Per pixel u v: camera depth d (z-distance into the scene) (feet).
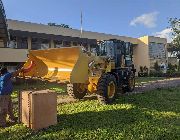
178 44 166.91
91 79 36.94
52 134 23.68
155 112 32.32
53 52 33.42
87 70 34.78
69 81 32.01
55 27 106.83
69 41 111.45
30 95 25.34
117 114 31.19
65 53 32.99
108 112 32.35
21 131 24.73
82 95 41.98
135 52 151.64
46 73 34.78
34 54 34.94
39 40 101.04
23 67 34.58
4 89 26.68
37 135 23.75
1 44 77.97
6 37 64.59
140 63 149.07
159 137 22.52
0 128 26.04
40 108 25.48
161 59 151.74
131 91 51.90
